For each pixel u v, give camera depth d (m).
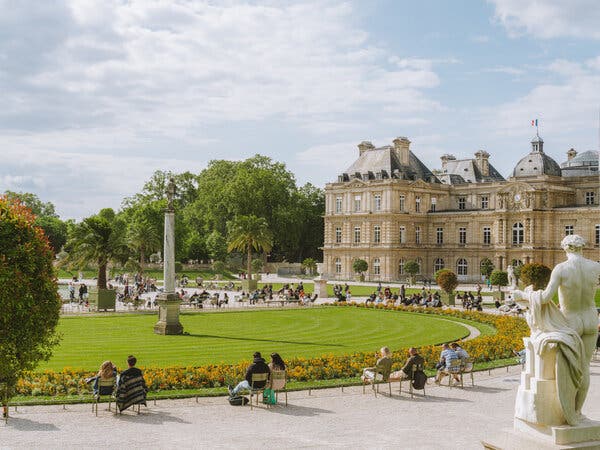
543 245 113.44
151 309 64.94
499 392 26.77
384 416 22.45
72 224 170.12
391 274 125.94
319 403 24.48
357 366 30.08
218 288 101.88
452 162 146.12
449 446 18.73
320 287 85.19
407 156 135.88
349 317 59.06
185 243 150.25
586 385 15.23
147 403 24.14
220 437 19.56
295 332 47.16
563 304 15.56
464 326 52.59
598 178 114.56
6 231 19.64
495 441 15.50
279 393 26.23
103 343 39.88
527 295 15.61
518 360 33.75
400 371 26.53
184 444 18.77
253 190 151.88
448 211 129.62
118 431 20.17
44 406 23.44
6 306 19.31
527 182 117.25
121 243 66.50
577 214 110.06
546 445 14.76
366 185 130.62
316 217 167.88
